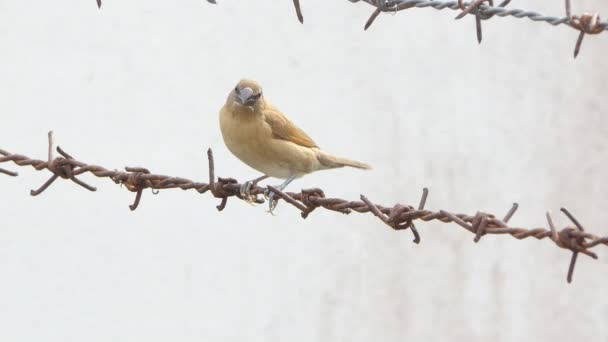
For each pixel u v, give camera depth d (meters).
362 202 7.00
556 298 15.21
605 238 5.71
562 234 5.83
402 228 6.69
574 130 15.40
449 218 6.44
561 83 15.41
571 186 15.34
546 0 15.43
